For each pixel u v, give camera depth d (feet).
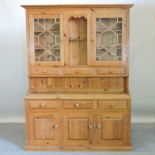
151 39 10.18
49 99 8.54
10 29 10.03
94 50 8.86
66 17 8.77
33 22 8.81
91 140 8.63
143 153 8.41
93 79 9.12
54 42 8.94
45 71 8.96
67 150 8.64
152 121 11.10
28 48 8.90
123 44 8.80
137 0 9.87
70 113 8.58
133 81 10.59
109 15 8.70
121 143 8.61
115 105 8.48
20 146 8.98
